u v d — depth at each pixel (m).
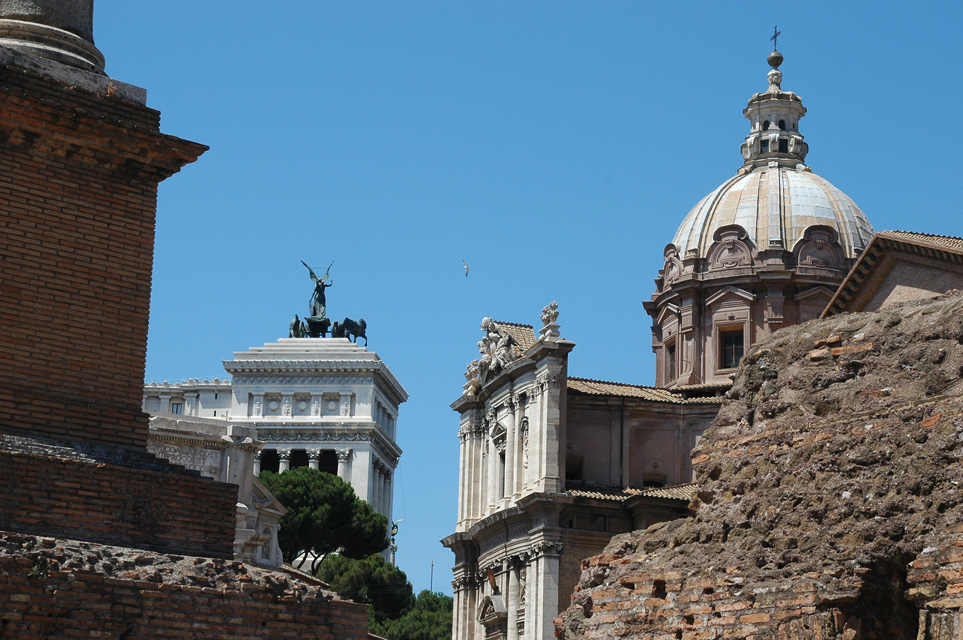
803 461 21.08
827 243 114.06
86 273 25.97
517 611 98.62
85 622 22.47
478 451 112.19
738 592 20.95
